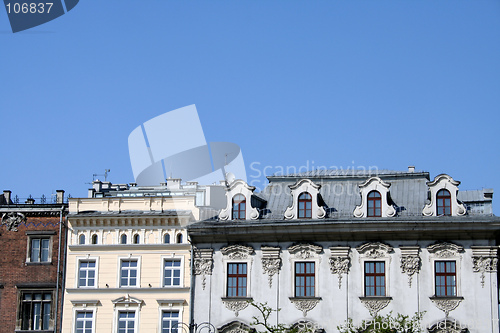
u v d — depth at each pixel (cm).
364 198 6322
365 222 6172
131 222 6569
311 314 6191
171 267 6469
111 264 6525
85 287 6494
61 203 6744
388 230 6166
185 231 6512
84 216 6600
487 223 6041
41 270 6581
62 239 6625
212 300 6341
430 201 6247
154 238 6538
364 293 6159
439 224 6091
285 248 6338
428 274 6109
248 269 6344
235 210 6525
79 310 6475
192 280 6391
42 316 6519
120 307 6431
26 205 6700
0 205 6706
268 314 5925
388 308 6103
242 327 6244
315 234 6278
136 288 6431
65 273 6556
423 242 6162
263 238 6366
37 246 6650
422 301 6072
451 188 6228
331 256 6250
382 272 6184
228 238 6412
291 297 6228
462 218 6122
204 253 6425
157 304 6391
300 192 6431
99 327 6419
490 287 6022
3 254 6638
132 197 6644
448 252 6116
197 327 6297
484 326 5962
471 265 6069
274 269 6303
